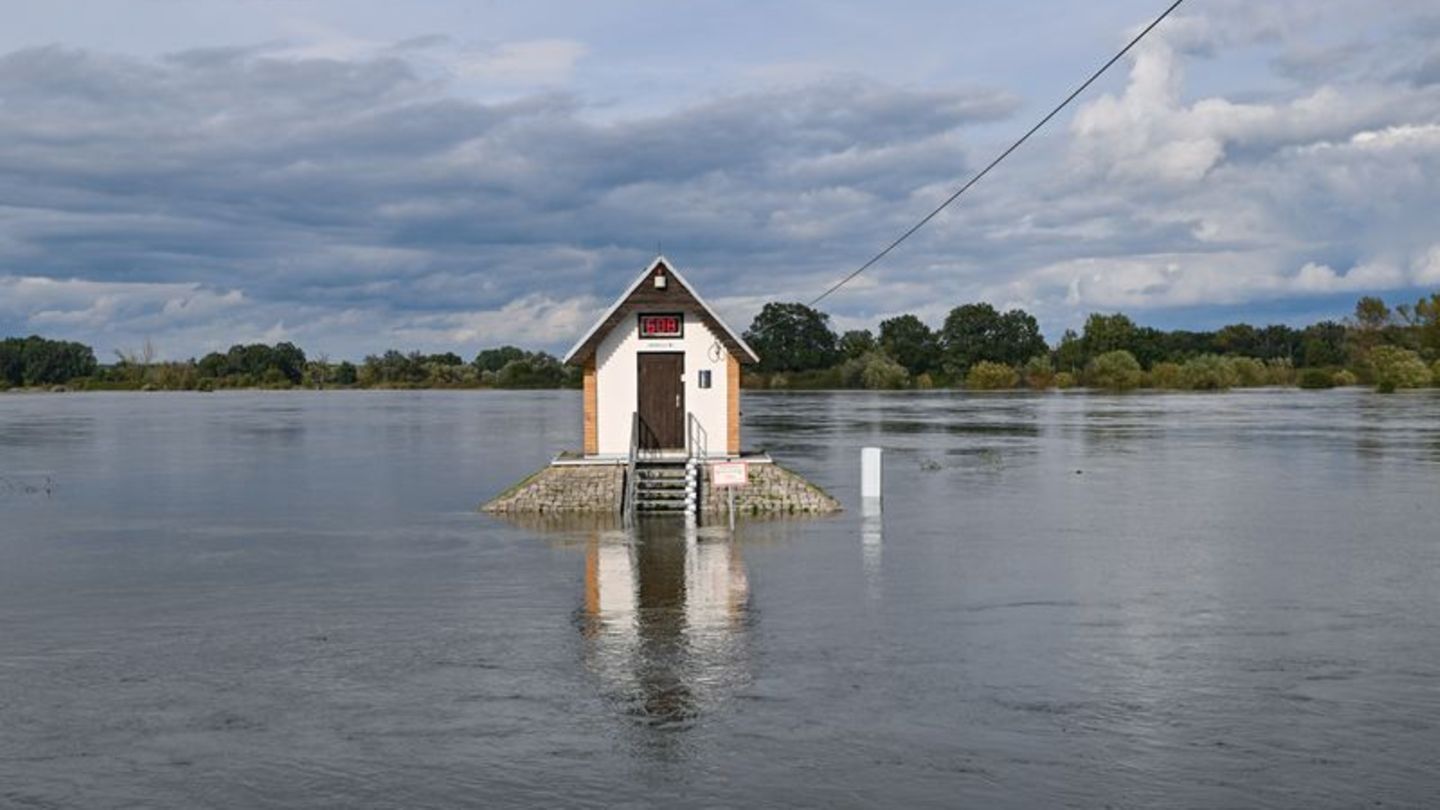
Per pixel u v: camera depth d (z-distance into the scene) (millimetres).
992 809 11734
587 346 35250
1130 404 108500
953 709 14695
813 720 14289
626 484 33125
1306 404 104438
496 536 29281
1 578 24469
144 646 18281
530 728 14086
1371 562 24938
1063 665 16656
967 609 20234
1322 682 15836
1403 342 161250
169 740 13859
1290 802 11891
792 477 33500
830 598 21156
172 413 111688
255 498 39594
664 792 12172
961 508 34188
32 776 12805
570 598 21375
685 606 20547
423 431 78562
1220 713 14547
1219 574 23484
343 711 14820
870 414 91250
